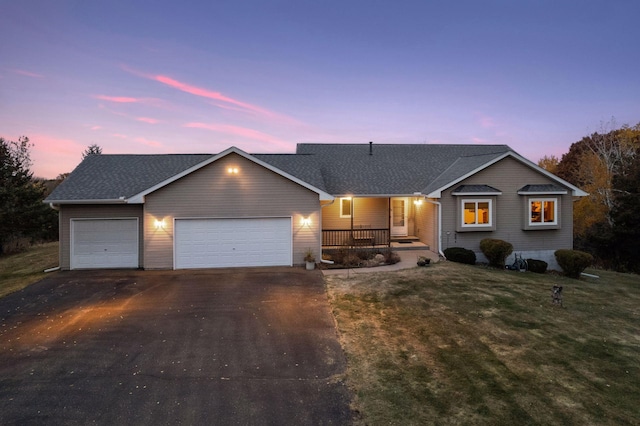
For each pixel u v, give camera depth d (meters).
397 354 7.02
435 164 20.22
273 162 18.17
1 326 8.45
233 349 7.21
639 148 31.16
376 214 18.97
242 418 4.96
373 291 11.13
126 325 8.49
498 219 16.75
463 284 12.05
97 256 14.49
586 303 11.01
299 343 7.50
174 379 6.04
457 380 6.05
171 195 14.23
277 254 14.82
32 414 5.04
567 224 17.20
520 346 7.51
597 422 4.99
